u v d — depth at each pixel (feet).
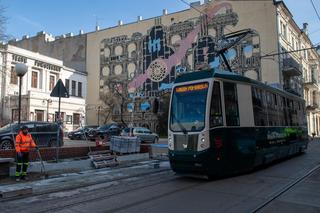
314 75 208.54
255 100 44.86
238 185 34.04
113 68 192.75
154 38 179.11
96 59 199.62
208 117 35.88
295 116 64.90
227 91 39.09
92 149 54.75
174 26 172.65
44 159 46.88
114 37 194.29
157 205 25.85
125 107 184.55
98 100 195.00
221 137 36.83
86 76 195.52
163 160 58.08
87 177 39.34
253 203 26.40
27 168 39.11
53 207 25.53
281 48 147.64
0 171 37.81
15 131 62.95
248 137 41.45
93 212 23.95
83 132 119.24
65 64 209.15
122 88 187.83
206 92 36.94
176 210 24.36
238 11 154.92
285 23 157.38
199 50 162.91
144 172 43.39
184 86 38.96
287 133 57.88
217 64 156.46
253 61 148.66
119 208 24.97
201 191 31.09
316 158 62.34
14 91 140.15
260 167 48.42
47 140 67.41
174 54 171.12
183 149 36.70
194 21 166.20
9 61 136.98
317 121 204.85
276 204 26.30
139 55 184.03
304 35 185.26
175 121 38.29
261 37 148.36
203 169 35.37
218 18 159.53
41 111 142.51
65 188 32.94
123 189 32.45
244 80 42.80
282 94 57.93
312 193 30.27
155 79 176.24
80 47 205.87
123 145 56.95
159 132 168.25
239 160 39.19
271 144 48.93
